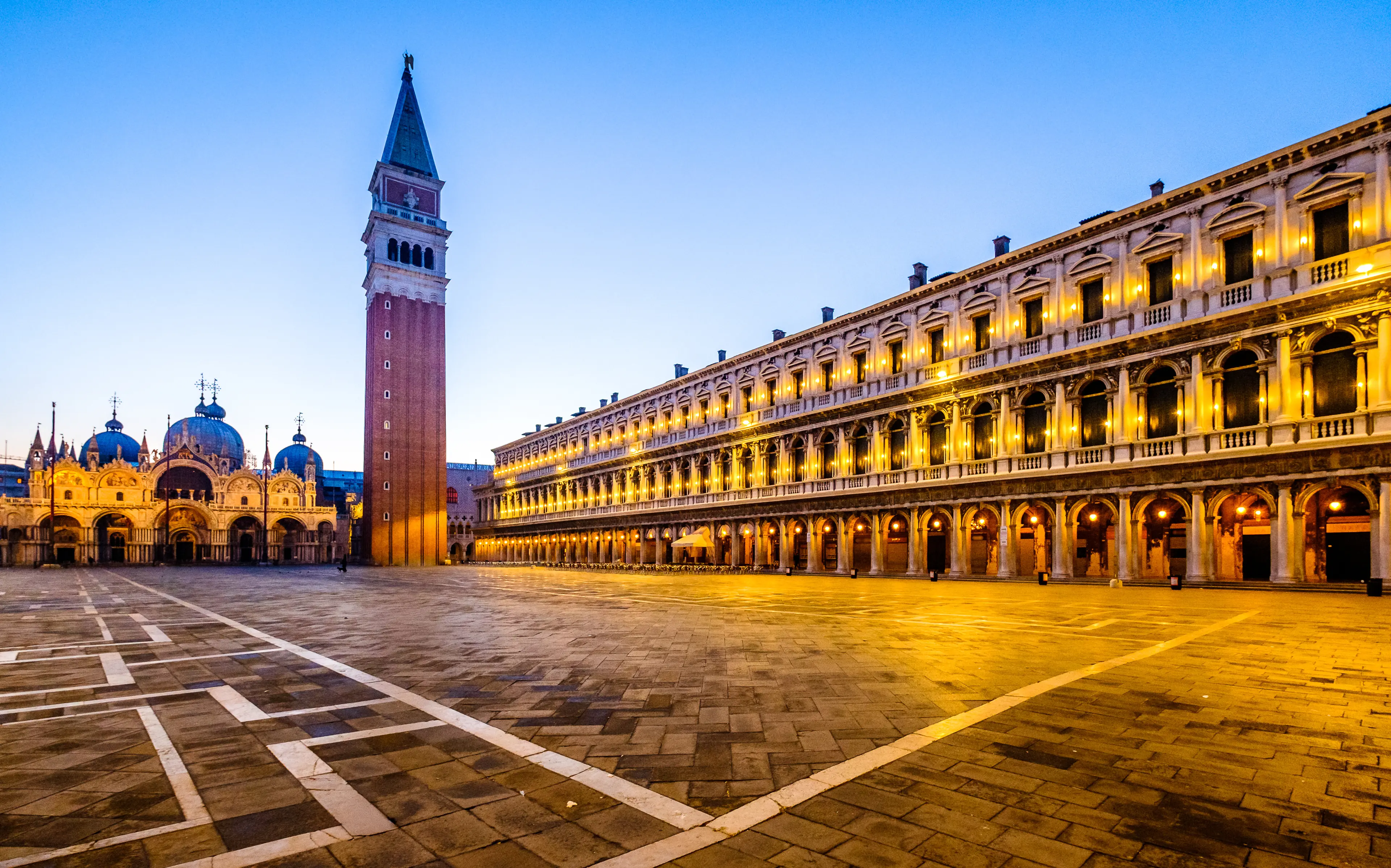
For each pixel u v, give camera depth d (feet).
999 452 145.07
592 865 17.88
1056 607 79.30
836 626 63.16
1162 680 38.11
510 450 366.84
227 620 78.23
